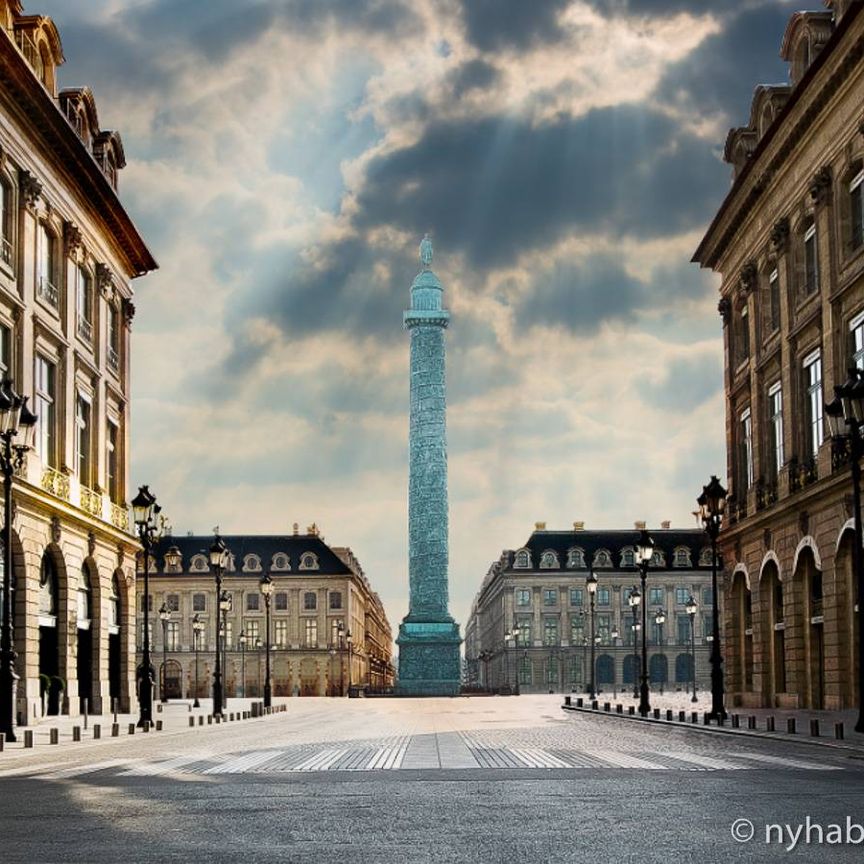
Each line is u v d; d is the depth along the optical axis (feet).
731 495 183.73
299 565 501.97
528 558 551.59
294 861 33.83
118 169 187.62
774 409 162.81
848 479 123.85
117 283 182.50
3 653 96.37
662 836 38.14
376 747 87.25
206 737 105.91
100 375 169.07
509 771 63.16
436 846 36.47
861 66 120.67
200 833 39.63
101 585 164.25
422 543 416.46
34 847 36.83
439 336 420.77
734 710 153.99
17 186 135.85
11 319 133.49
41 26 149.59
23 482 127.34
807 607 146.82
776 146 149.18
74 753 83.20
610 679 538.88
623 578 544.62
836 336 131.85
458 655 414.00
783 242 151.94
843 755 74.79
